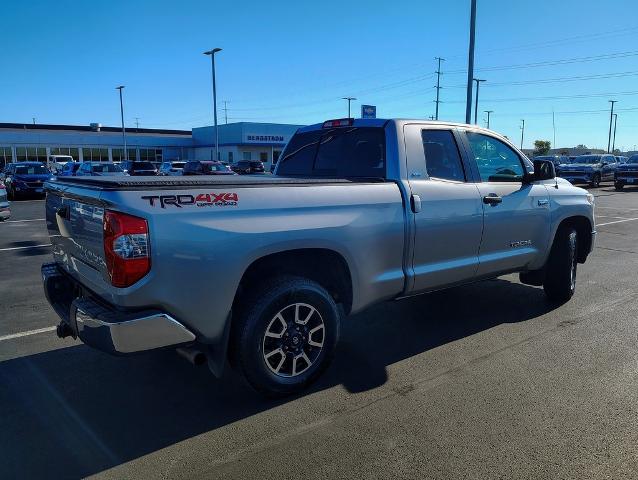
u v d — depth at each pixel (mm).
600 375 4180
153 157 71000
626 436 3289
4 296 6688
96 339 3154
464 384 4043
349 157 4891
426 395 3867
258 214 3477
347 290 4129
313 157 5332
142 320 3090
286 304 3668
